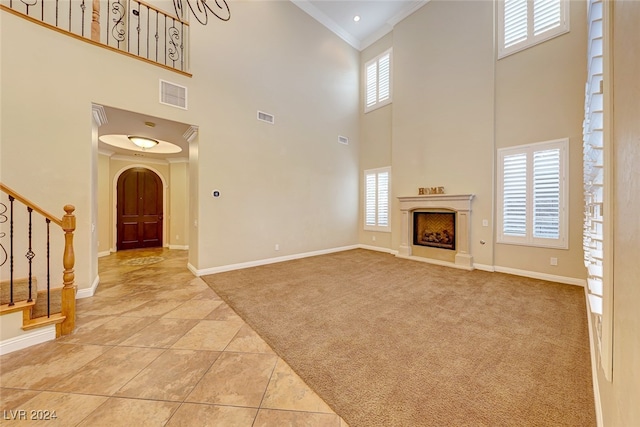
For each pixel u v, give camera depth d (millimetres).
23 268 2818
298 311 2857
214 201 4426
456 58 4977
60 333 2285
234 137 4641
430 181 5402
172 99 3891
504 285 3725
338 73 6555
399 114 5977
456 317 2680
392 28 6211
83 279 3225
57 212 3004
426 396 1589
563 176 3789
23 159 2801
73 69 3084
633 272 715
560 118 3828
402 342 2207
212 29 4340
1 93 2689
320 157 6145
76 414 1453
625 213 798
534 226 4070
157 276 4277
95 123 3486
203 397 1585
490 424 1388
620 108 854
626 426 767
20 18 2773
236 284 3816
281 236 5387
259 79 4977
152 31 4223
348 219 6836
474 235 4734
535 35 4047
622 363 831
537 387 1658
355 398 1576
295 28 5594
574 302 3053
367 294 3383
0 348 1993
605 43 1047
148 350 2090
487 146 4562
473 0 4730
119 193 6691
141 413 1464
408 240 5684
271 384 1703
